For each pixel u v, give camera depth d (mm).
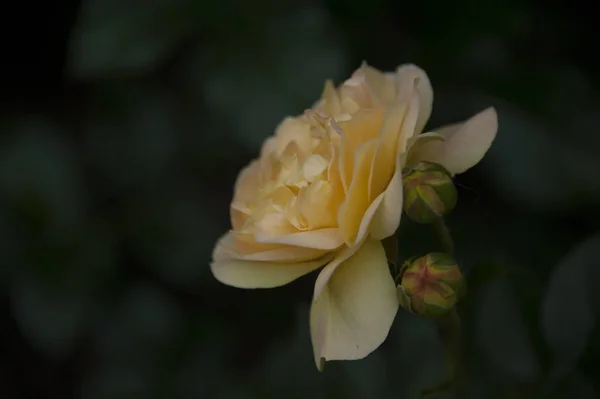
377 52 786
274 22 756
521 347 687
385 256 630
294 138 650
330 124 634
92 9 767
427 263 639
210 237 829
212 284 837
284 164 644
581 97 767
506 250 774
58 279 816
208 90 755
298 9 756
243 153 834
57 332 812
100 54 762
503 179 766
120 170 836
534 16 787
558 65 775
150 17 766
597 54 791
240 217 654
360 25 781
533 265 769
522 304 688
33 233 822
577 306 674
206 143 833
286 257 632
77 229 825
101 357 868
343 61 750
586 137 761
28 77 900
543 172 761
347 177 627
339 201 629
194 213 830
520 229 780
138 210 829
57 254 820
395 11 781
